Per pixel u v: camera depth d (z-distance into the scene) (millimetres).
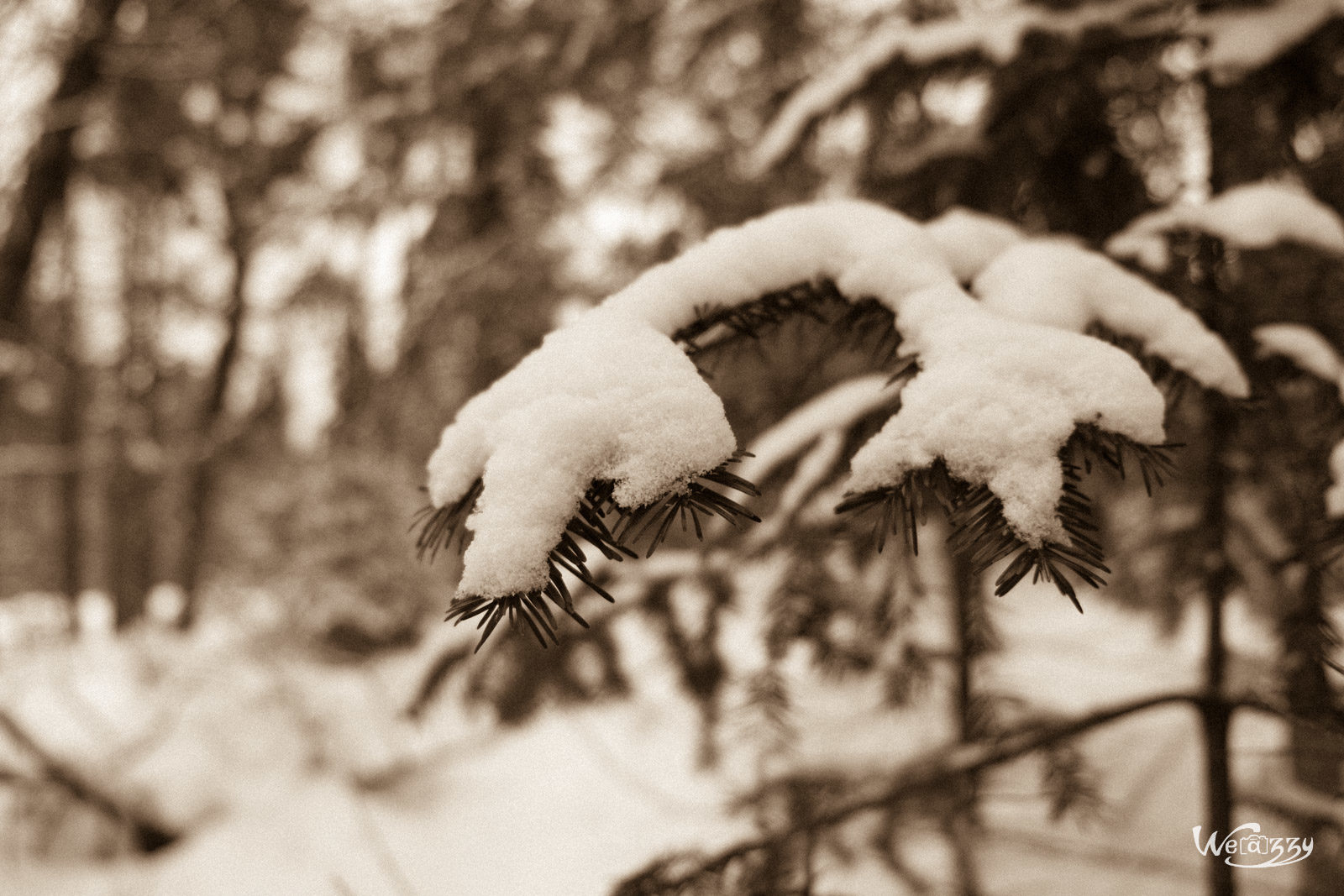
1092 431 733
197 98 8180
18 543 9445
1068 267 1048
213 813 5012
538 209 5590
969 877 2379
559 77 4641
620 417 688
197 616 9664
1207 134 1750
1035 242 1136
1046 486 676
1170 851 3502
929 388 750
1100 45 1719
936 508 931
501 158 5938
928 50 1807
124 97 6754
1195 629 3422
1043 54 1742
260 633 7340
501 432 715
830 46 3314
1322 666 1514
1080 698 4207
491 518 651
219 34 7395
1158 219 1504
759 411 2074
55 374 8562
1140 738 4426
